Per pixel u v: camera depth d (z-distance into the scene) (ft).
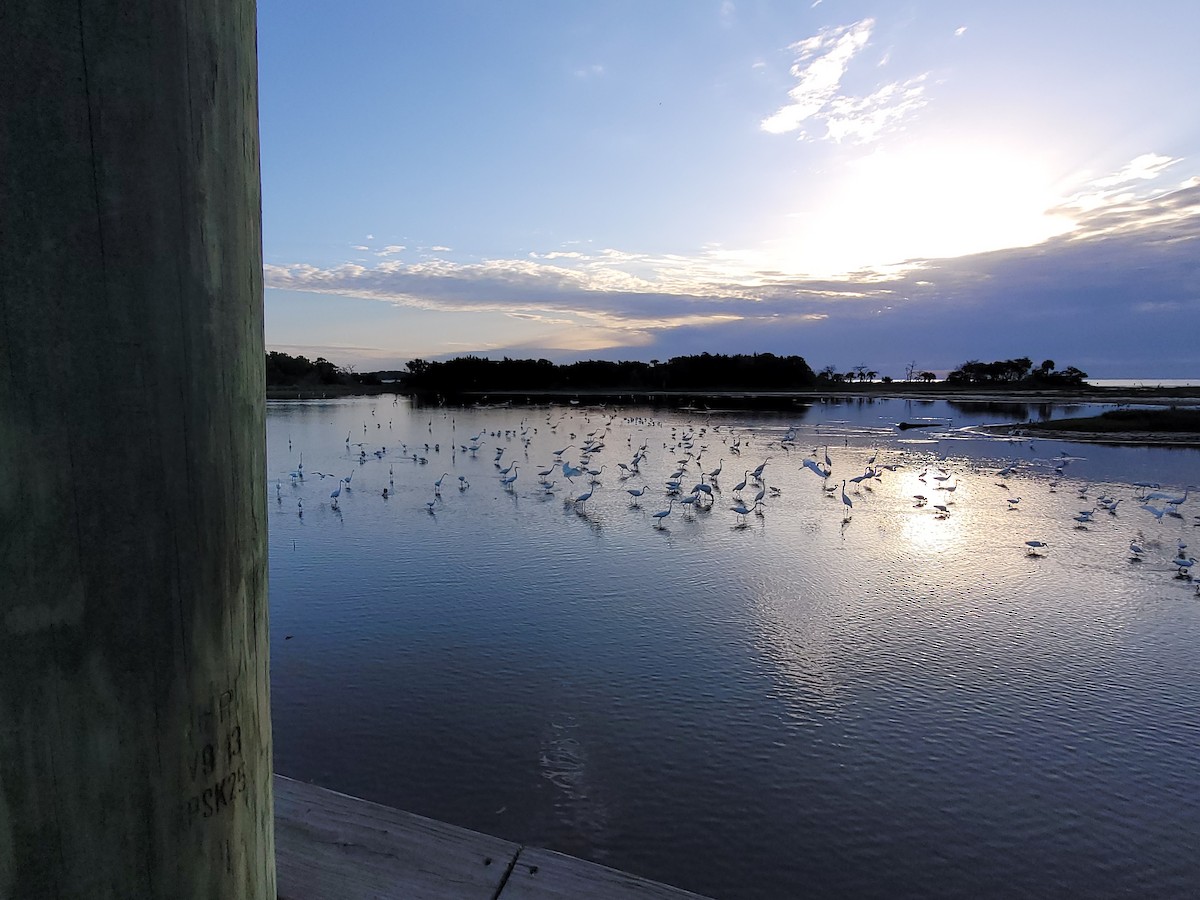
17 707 2.38
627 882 5.34
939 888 17.04
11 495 2.27
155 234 2.43
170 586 2.61
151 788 2.66
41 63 2.18
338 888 5.24
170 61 2.40
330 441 116.88
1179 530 55.06
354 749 22.66
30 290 2.23
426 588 39.83
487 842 5.75
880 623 34.63
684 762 22.11
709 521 58.23
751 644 31.73
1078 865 17.81
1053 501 67.00
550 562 45.50
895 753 22.80
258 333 3.00
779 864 17.75
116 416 2.40
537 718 24.72
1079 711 25.62
